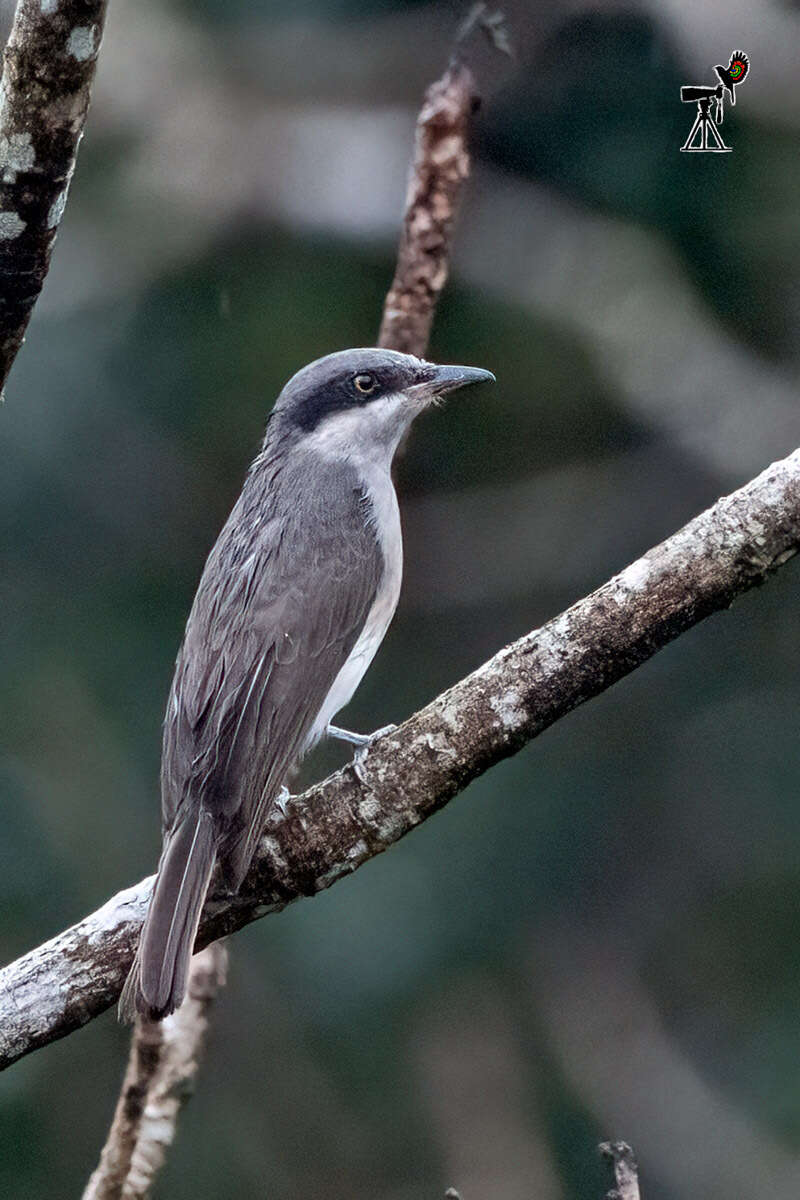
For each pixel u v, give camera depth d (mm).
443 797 7207
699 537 7098
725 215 13555
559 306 13930
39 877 11617
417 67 14562
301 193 14039
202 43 14898
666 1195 12359
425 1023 12453
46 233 6777
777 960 12961
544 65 13336
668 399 13953
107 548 12977
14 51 6410
